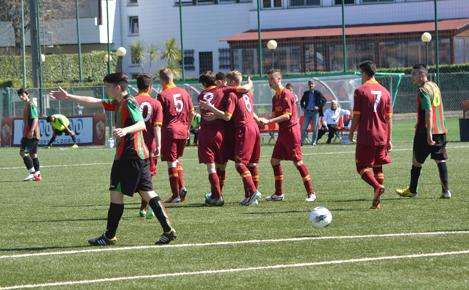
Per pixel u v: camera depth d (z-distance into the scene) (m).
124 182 14.94
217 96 20.44
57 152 43.62
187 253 14.18
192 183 26.16
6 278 12.57
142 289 11.71
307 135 45.44
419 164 20.78
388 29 79.25
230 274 12.48
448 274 12.16
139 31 91.81
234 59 82.31
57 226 17.80
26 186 26.94
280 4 85.81
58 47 90.56
